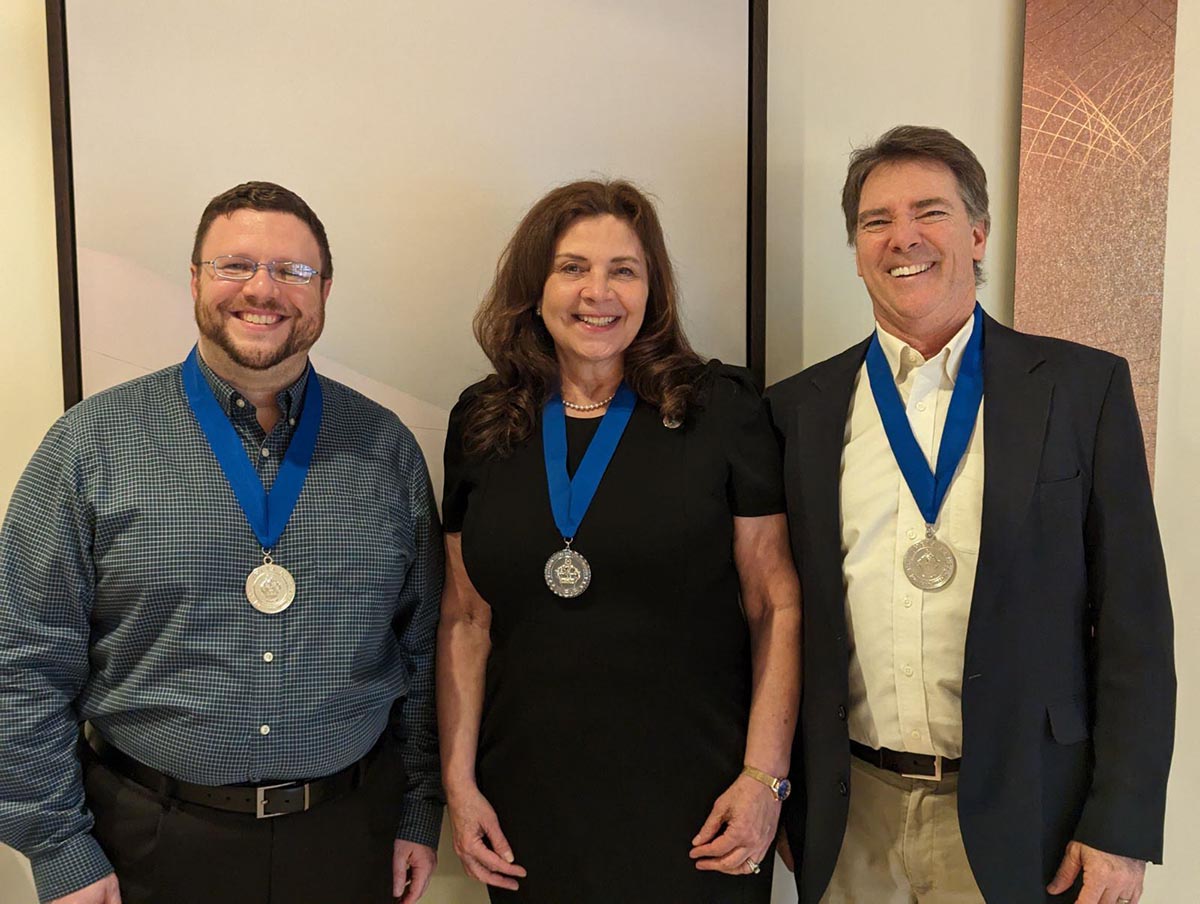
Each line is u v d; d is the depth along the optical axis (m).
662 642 1.39
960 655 1.31
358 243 1.75
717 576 1.42
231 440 1.38
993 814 1.27
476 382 1.71
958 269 1.38
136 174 1.69
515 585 1.42
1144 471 1.29
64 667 1.33
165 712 1.32
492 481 1.48
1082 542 1.29
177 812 1.33
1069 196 1.81
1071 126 1.80
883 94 1.83
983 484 1.30
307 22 1.71
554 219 1.45
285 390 1.42
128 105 1.68
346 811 1.41
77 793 1.34
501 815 1.46
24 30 1.69
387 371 1.79
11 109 1.69
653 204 1.75
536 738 1.41
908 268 1.39
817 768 1.39
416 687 1.57
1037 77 1.80
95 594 1.34
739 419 1.45
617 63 1.77
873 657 1.37
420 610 1.55
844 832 1.39
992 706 1.27
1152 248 1.81
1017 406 1.31
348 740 1.39
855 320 1.86
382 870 1.46
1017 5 1.82
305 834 1.36
